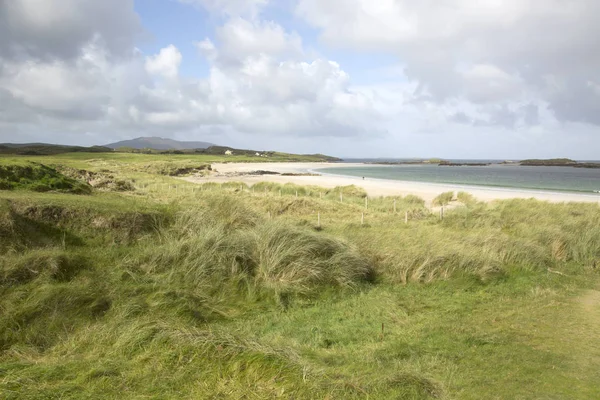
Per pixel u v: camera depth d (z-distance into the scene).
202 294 7.10
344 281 8.04
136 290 6.79
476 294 7.82
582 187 46.94
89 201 10.06
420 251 9.18
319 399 3.56
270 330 6.14
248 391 3.67
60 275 6.87
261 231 9.18
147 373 3.99
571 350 5.23
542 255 9.96
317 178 62.44
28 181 12.62
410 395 3.78
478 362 4.85
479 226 14.47
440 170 112.81
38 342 5.23
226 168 91.69
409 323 6.32
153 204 11.89
